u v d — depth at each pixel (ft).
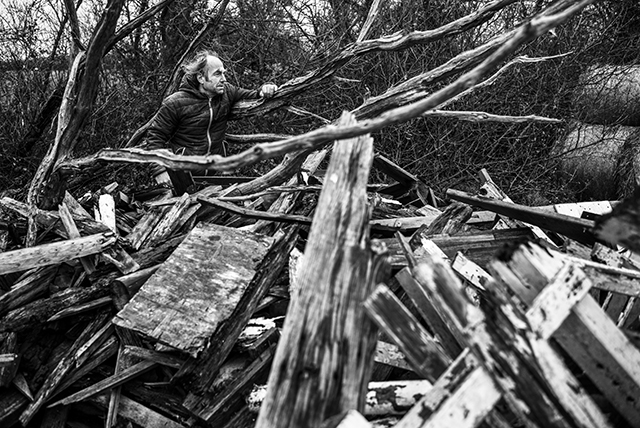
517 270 6.65
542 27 7.03
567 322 6.48
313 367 6.06
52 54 24.56
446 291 6.07
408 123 25.89
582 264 7.94
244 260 11.78
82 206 15.40
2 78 24.52
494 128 26.48
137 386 11.12
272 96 16.58
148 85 26.96
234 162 7.70
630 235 6.87
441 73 13.43
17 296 11.70
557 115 27.61
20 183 24.18
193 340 10.41
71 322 11.80
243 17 26.96
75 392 11.21
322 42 26.61
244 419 10.37
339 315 6.28
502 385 5.78
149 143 16.31
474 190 26.86
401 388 7.74
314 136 7.25
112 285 11.72
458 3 26.35
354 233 6.81
